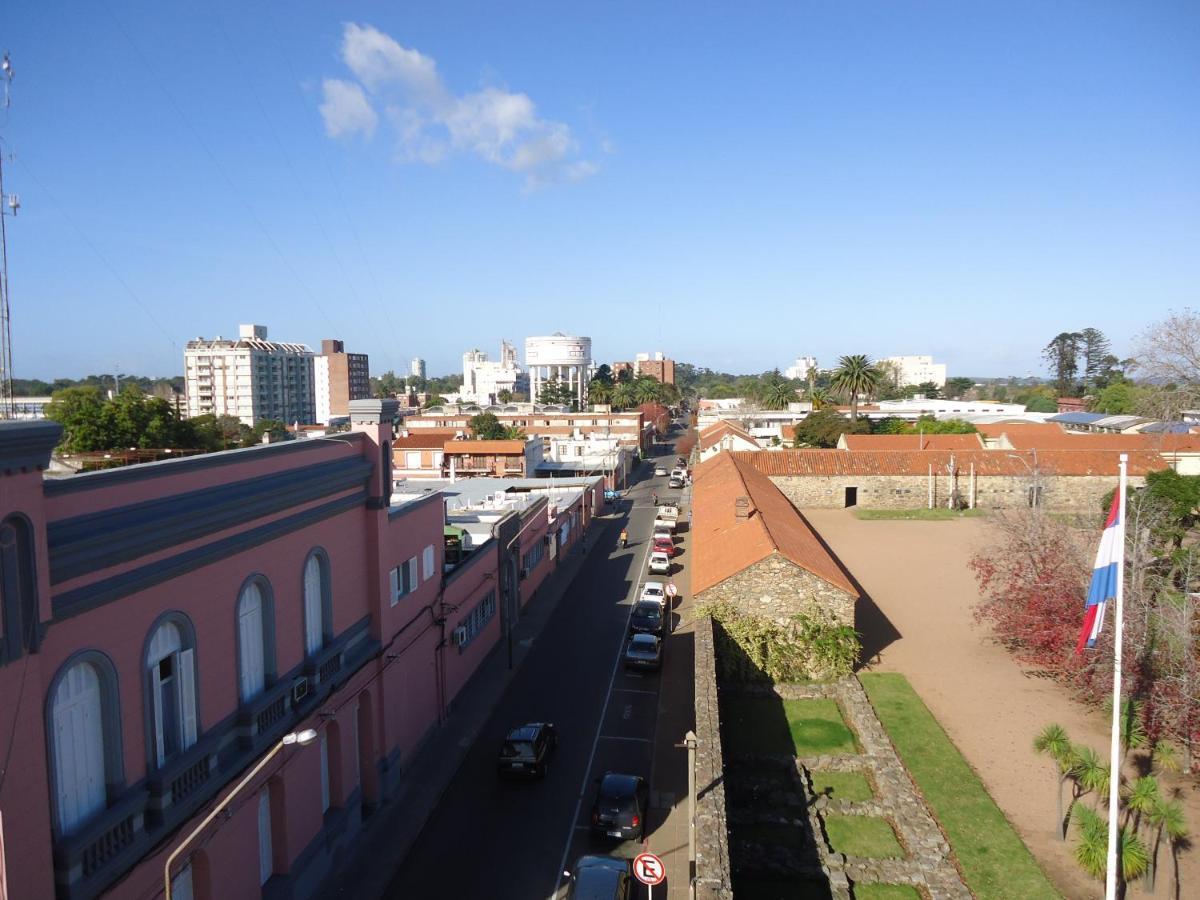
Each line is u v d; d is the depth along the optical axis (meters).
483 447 82.81
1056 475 61.47
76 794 11.62
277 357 146.25
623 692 29.94
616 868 17.20
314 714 17.95
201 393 139.38
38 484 10.43
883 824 20.34
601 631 37.53
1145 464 62.41
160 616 13.30
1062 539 30.64
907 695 28.09
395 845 19.77
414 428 116.12
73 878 11.20
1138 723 22.67
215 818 14.44
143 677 12.91
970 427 89.50
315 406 159.62
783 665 28.94
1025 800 21.39
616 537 61.25
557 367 184.75
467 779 23.33
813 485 65.31
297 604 17.89
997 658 31.86
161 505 13.27
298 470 17.84
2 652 9.95
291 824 17.08
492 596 34.59
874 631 35.25
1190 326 35.28
